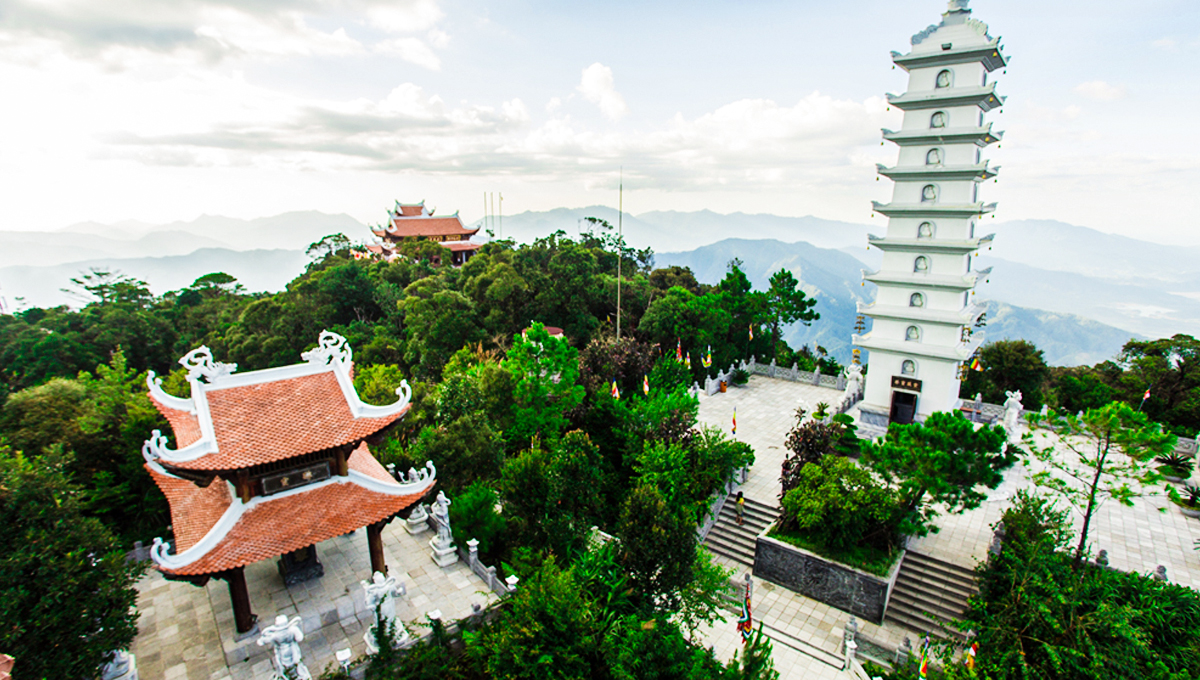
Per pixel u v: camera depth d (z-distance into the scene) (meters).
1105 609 22.98
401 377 48.06
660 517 24.94
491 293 70.06
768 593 31.75
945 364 40.72
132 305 86.25
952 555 31.72
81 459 33.41
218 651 22.25
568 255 79.19
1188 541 32.41
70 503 20.39
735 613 30.16
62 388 36.47
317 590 24.92
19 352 65.25
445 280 85.06
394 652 21.61
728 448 36.81
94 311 80.50
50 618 18.17
